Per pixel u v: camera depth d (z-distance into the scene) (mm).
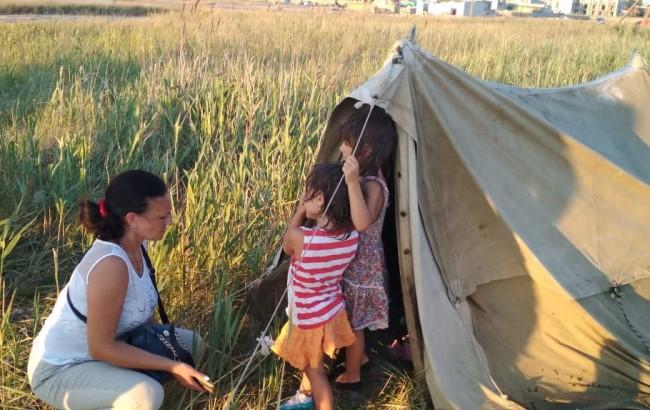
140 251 2947
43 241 4961
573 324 3736
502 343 3684
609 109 4734
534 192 3777
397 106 3279
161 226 2826
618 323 3773
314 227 3445
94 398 2746
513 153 3783
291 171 5566
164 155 6184
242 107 7586
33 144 6023
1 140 6238
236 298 4250
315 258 3080
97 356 2750
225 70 9336
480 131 3715
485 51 14680
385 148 3201
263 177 5406
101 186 5922
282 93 7645
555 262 3658
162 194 2783
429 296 3334
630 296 3887
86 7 30562
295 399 3316
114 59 11125
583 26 23750
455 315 3480
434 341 3270
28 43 12938
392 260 3867
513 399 3449
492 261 3678
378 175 3285
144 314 2971
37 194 5172
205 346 3465
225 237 4387
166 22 17094
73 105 7465
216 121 7406
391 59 3379
